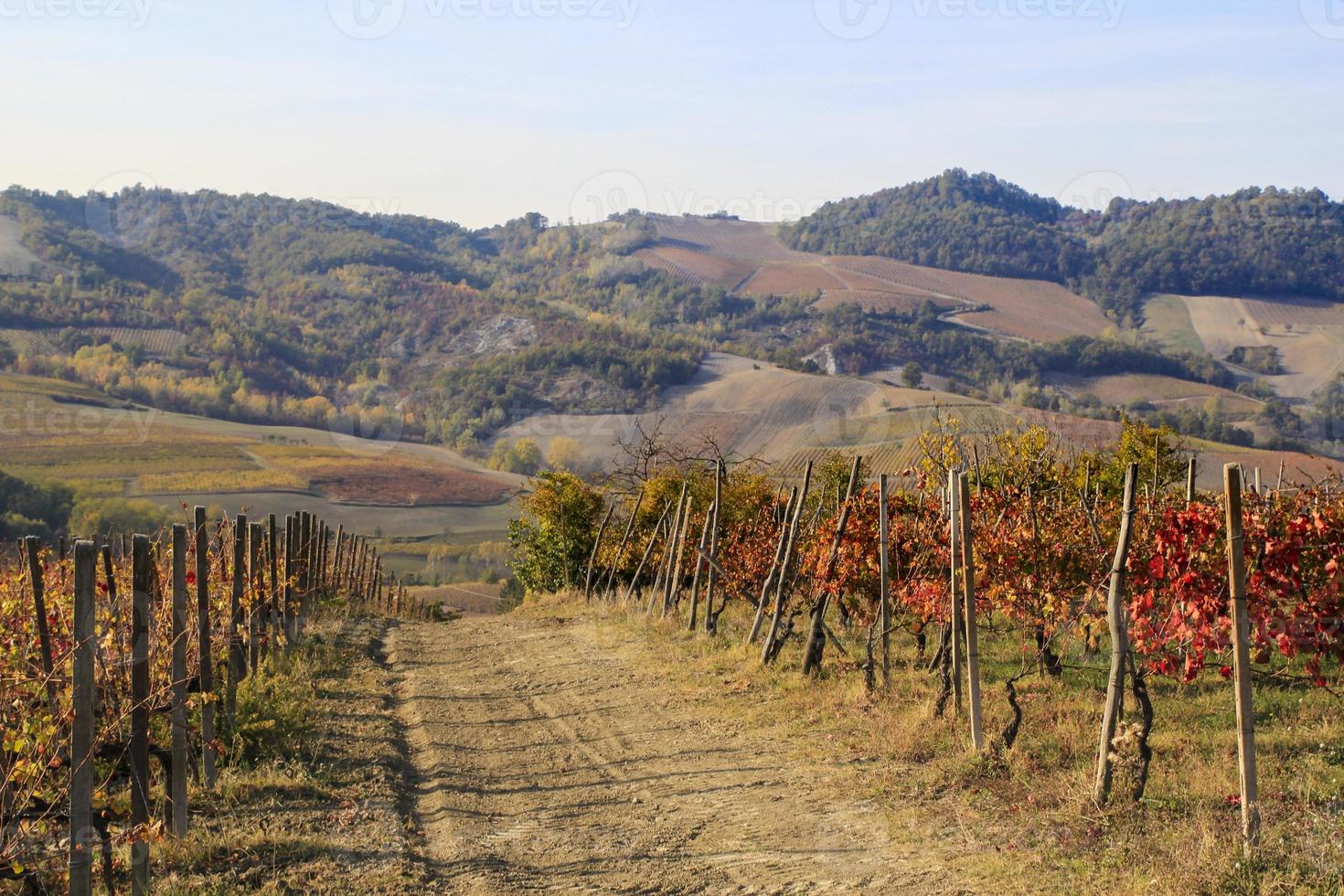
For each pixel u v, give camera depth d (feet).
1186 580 27.07
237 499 253.85
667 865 24.67
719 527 73.46
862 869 23.40
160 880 23.27
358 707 44.60
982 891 21.34
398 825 27.73
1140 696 25.41
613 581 98.58
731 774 32.14
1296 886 19.25
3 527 204.03
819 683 42.83
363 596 121.29
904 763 30.96
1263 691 35.22
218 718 34.91
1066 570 35.55
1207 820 22.50
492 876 23.95
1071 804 25.31
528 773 34.22
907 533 43.57
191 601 33.35
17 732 22.74
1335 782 24.93
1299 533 26.66
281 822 27.35
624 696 46.29
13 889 22.34
